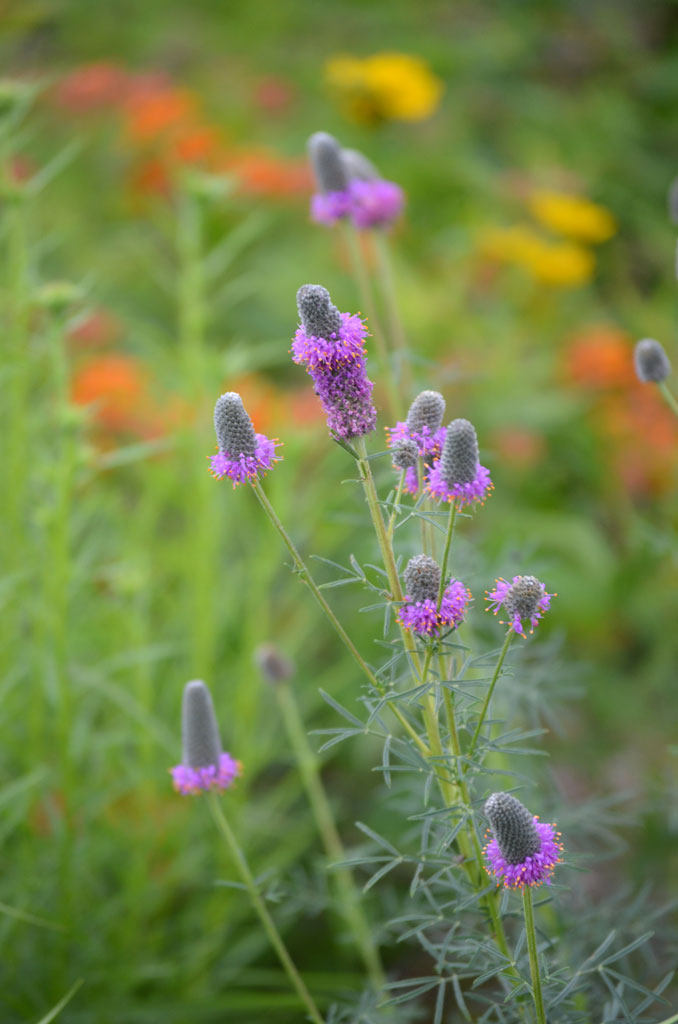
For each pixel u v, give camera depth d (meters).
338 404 0.47
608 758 0.79
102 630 0.73
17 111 0.67
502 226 1.39
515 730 0.48
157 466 0.80
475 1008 0.65
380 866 0.72
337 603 0.85
